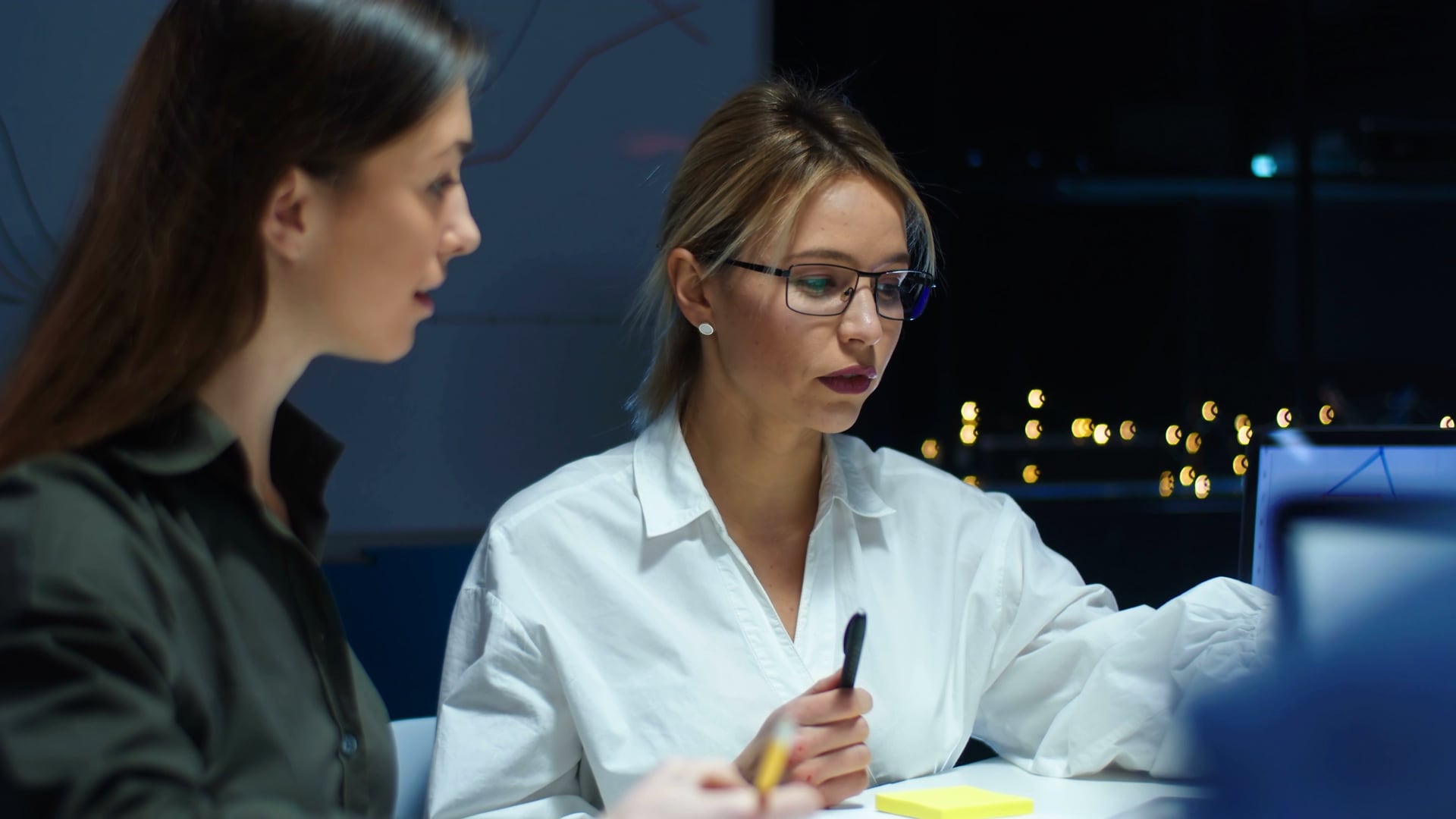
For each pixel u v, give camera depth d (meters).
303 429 0.90
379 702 0.88
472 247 0.81
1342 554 0.31
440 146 0.76
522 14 2.27
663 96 2.36
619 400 2.36
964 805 1.08
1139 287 3.11
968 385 2.99
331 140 0.71
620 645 1.26
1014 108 2.97
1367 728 0.28
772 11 2.45
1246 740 0.30
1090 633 1.36
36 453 0.66
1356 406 3.21
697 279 1.34
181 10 0.73
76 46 2.05
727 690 1.25
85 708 0.57
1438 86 3.22
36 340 0.70
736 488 1.37
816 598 1.34
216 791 0.68
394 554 2.24
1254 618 1.22
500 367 2.29
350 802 0.79
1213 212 3.14
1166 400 3.13
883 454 1.50
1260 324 3.18
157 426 0.72
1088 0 3.03
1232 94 3.14
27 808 0.55
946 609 1.38
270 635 0.76
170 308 0.70
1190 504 3.05
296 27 0.71
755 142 1.29
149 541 0.67
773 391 1.27
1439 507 0.31
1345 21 3.17
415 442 2.26
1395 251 3.24
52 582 0.59
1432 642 0.28
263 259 0.72
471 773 1.20
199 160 0.70
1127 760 1.26
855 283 1.25
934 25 2.84
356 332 0.77
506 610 1.26
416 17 0.75
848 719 1.08
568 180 2.31
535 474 2.32
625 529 1.33
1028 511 2.99
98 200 0.72
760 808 0.61
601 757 1.21
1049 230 3.04
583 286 2.33
